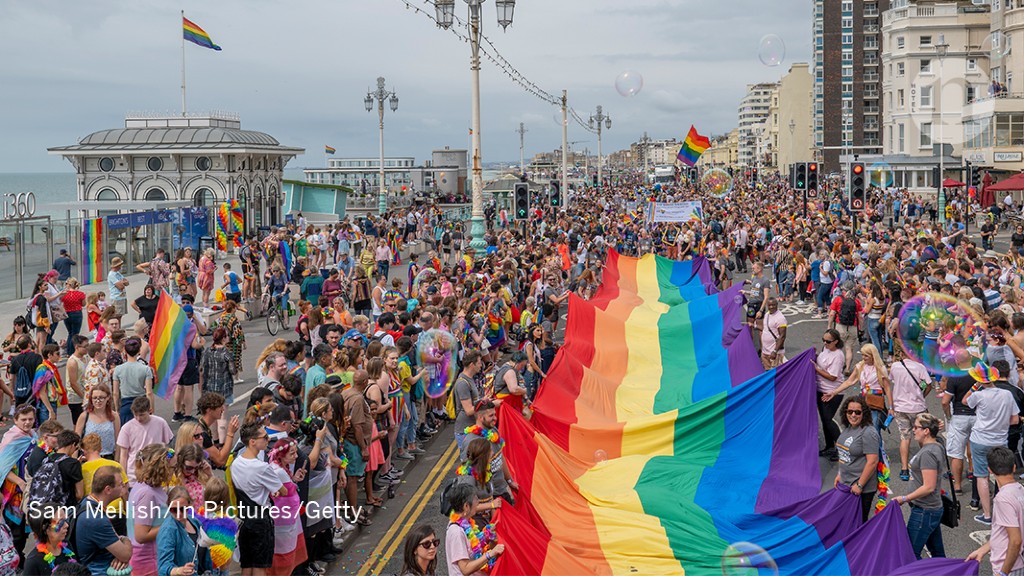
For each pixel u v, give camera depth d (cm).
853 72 13162
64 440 955
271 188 5381
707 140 6284
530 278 2853
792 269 3225
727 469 1280
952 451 1314
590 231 4422
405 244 4766
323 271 3216
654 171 17825
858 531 1001
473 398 1320
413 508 1316
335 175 9519
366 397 1293
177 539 859
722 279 3209
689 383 1767
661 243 4356
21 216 3122
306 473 1040
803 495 1194
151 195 4981
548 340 1795
